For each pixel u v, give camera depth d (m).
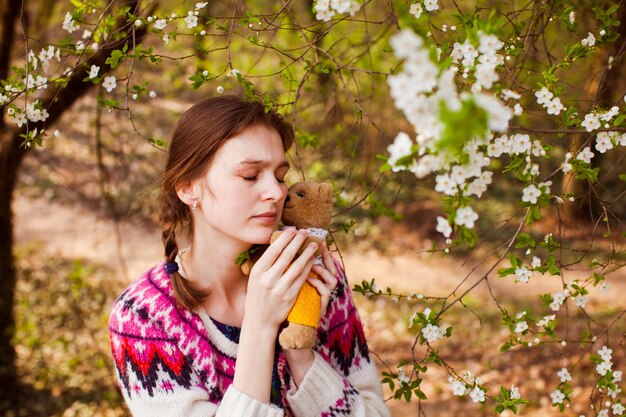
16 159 5.46
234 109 1.49
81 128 7.68
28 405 6.06
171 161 1.55
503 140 1.25
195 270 1.59
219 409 1.46
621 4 1.97
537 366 6.53
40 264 9.31
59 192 11.83
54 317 7.62
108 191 4.86
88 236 10.48
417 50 0.89
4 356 6.16
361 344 1.77
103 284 8.56
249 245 1.55
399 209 10.98
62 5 5.11
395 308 8.53
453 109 0.87
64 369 6.59
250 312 1.48
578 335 6.97
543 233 7.96
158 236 10.27
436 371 6.82
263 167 1.48
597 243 8.61
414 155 0.98
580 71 2.51
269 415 1.45
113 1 1.90
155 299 1.54
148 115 7.08
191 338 1.52
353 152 2.54
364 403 1.66
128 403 1.56
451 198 1.10
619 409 1.72
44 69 1.91
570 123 1.46
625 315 7.32
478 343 7.33
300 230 1.50
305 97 3.38
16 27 4.86
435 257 9.89
